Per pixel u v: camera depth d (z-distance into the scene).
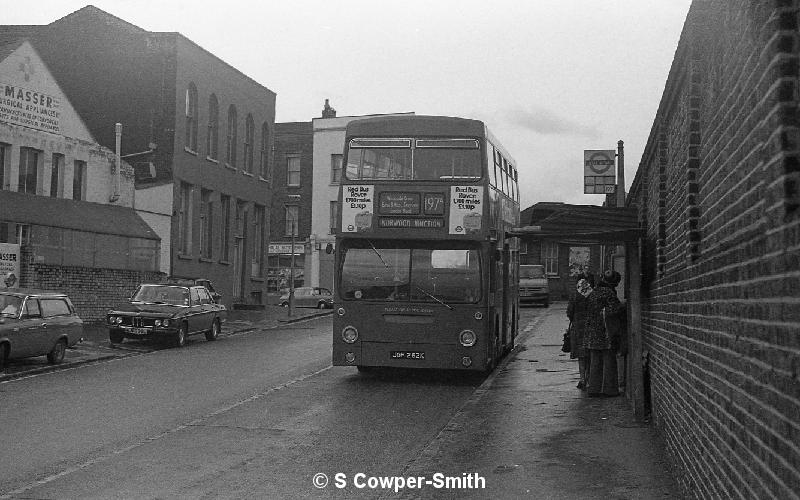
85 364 19.47
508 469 8.76
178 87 36.03
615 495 7.56
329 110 63.66
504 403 13.50
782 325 3.66
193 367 19.08
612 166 29.58
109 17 36.91
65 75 37.12
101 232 29.03
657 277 10.23
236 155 42.16
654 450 9.57
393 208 16.30
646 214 11.95
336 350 16.34
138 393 14.87
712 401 5.79
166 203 34.72
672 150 8.59
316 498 7.75
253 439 10.78
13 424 11.65
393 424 12.08
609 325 14.02
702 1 6.42
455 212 16.17
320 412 13.10
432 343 16.09
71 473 8.70
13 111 27.16
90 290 28.00
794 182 3.48
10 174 27.05
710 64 6.09
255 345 24.83
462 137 16.36
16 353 17.27
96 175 30.83
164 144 35.47
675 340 8.20
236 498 7.74
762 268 4.09
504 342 19.92
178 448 10.12
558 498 7.51
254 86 44.25
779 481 3.74
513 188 21.58
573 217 12.04
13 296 17.95
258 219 45.75
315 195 60.62
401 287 16.23
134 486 8.17
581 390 15.02
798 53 3.49
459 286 16.12
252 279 44.41
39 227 26.33
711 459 5.82
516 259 23.41
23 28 38.78
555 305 49.81
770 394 3.93
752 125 4.35
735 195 4.92
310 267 60.44
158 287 25.23
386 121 16.56
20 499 7.61
